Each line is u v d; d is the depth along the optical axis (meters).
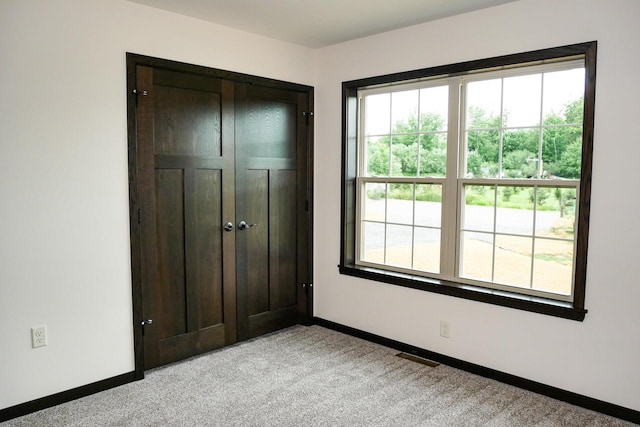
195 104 3.32
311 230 4.18
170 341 3.30
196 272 3.41
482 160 3.21
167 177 3.20
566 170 2.84
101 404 2.75
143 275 3.10
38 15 2.57
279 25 3.39
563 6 2.68
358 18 3.22
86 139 2.79
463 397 2.85
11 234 2.55
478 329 3.16
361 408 2.71
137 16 2.96
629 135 2.50
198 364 3.31
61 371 2.77
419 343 3.50
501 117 3.10
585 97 2.62
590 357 2.70
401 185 3.67
